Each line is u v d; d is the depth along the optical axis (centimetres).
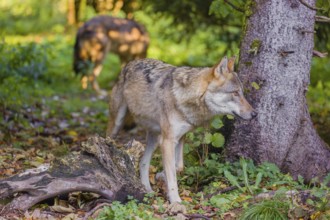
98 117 1315
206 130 711
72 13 2194
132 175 648
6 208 597
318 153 734
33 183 602
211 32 1435
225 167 711
